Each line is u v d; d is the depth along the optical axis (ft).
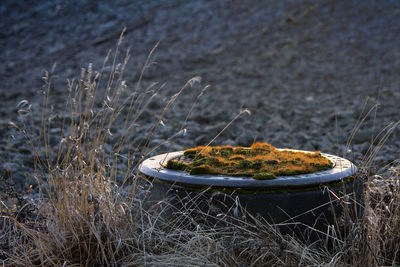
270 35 47.19
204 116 23.97
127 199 10.01
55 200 9.76
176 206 9.25
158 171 9.60
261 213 8.84
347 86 33.17
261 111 25.73
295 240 8.97
